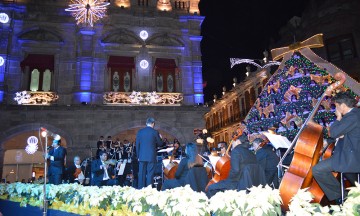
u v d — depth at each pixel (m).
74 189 6.91
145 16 24.36
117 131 21.92
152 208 4.59
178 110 23.02
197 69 24.61
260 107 13.55
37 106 20.62
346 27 23.75
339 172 4.72
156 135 8.61
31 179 23.75
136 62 23.84
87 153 20.97
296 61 12.18
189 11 25.70
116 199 5.64
